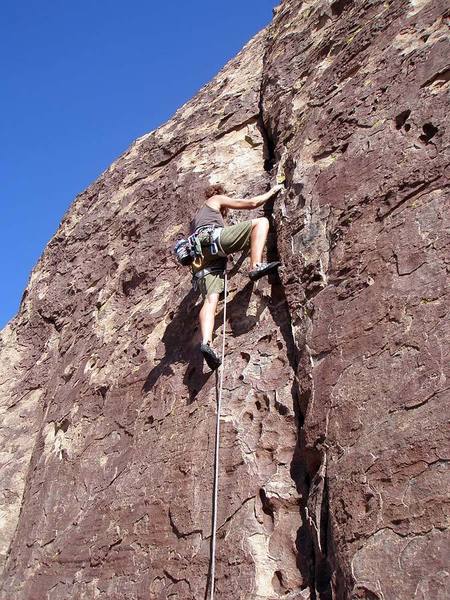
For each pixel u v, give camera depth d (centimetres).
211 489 430
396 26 510
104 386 625
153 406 536
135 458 518
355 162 462
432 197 392
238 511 405
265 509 399
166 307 620
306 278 455
